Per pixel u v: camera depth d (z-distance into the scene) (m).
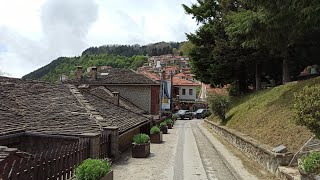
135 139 15.95
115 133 14.27
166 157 16.09
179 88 87.25
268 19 17.25
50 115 13.85
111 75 46.78
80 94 17.86
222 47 31.66
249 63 31.61
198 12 37.31
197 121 54.31
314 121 8.62
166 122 34.00
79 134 11.81
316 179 8.09
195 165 14.12
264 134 15.63
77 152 10.48
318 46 23.64
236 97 36.38
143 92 44.47
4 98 13.52
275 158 11.34
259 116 19.12
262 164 13.14
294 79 31.97
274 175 11.41
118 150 15.28
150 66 132.75
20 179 7.07
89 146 11.59
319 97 8.78
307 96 8.97
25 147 11.78
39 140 11.93
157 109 44.84
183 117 61.84
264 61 30.39
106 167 8.41
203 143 22.19
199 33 36.12
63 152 9.42
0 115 11.77
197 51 36.97
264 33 18.95
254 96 27.11
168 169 13.16
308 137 11.65
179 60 147.12
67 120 13.66
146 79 45.03
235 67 32.88
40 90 16.52
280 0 15.52
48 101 15.45
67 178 9.68
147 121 24.67
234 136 19.94
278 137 13.74
